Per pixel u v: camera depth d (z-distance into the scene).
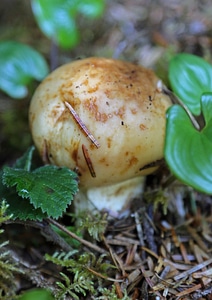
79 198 0.27
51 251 0.26
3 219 0.21
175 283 0.23
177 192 0.28
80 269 0.24
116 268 0.24
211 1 0.37
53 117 0.24
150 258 0.25
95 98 0.23
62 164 0.25
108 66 0.25
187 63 0.26
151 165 0.25
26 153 0.27
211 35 0.35
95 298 0.23
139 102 0.24
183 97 0.25
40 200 0.21
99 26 0.39
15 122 0.35
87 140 0.23
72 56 0.38
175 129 0.22
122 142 0.23
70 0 0.34
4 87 0.33
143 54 0.35
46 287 0.23
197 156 0.21
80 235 0.26
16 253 0.25
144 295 0.23
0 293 0.22
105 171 0.24
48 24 0.34
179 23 0.37
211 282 0.23
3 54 0.33
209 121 0.22
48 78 0.26
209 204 0.28
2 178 0.22
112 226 0.26
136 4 0.39
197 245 0.26
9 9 0.42
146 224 0.26
